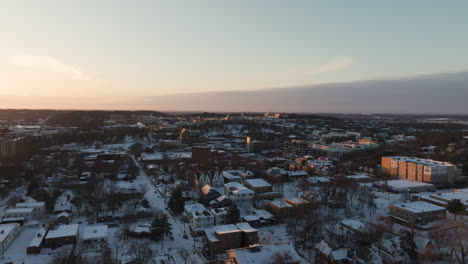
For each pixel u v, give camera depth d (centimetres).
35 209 17800
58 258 12250
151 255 13150
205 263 12619
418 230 15462
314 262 12825
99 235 14400
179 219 17612
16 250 13750
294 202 18100
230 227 14600
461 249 11875
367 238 13875
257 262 11094
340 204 18950
